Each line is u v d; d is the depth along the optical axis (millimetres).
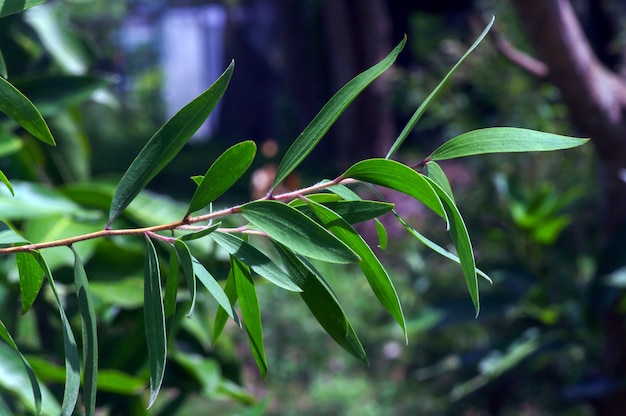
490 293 3477
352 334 909
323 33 15391
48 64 2613
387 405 5469
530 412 4898
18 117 826
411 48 12039
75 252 845
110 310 2135
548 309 3312
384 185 847
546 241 3455
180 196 14523
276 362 6527
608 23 5887
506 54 3215
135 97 23328
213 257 1700
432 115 5824
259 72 21125
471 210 4828
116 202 844
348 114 10359
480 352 3346
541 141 822
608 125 3152
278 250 881
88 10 17828
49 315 2367
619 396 3482
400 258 5852
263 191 3537
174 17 25047
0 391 1804
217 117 22609
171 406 2176
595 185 4863
